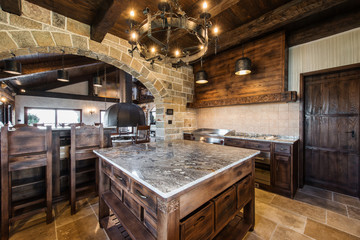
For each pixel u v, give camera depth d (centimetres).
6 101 605
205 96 382
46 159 177
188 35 268
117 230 153
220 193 125
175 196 81
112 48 247
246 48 309
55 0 172
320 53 260
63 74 411
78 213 197
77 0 171
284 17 211
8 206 155
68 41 203
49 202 178
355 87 237
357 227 169
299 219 184
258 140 270
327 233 161
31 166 168
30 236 158
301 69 278
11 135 159
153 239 100
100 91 977
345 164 246
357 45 230
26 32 174
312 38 259
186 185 84
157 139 352
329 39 253
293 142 237
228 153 158
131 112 477
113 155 150
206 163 123
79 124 506
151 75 308
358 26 227
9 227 170
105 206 174
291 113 283
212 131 382
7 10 161
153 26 122
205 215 107
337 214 193
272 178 254
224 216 125
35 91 748
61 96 818
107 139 254
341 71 248
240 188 144
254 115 328
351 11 227
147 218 109
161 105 345
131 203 132
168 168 110
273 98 270
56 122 809
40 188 208
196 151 168
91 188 242
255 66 297
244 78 312
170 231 81
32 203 174
